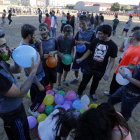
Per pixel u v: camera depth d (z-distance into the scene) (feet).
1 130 7.67
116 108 9.96
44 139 5.44
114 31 34.37
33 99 8.57
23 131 5.33
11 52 4.63
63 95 9.94
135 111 9.78
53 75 9.41
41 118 7.57
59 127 4.98
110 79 14.11
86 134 3.24
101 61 8.46
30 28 5.92
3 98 4.20
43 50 8.10
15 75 13.52
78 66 11.18
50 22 28.04
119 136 3.69
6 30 33.81
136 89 5.99
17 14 81.00
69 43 9.79
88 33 10.05
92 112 3.48
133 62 6.98
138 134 7.91
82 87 9.96
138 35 6.89
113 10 184.34
